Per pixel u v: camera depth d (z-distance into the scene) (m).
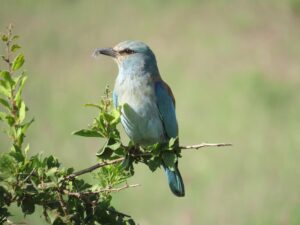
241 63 23.02
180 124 18.77
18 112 6.45
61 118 19.11
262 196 15.56
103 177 6.52
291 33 25.41
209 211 15.20
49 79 22.22
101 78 22.16
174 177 8.19
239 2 27.52
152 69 8.47
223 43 24.59
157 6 27.58
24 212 5.94
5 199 5.86
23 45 24.95
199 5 27.48
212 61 23.22
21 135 6.41
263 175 16.36
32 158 5.99
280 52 23.84
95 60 23.52
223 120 18.88
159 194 15.64
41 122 18.94
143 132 8.27
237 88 20.78
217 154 17.34
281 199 15.41
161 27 26.20
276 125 18.56
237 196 15.58
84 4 28.14
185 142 17.89
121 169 6.42
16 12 27.64
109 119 6.29
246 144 17.66
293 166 16.64
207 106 19.81
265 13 26.69
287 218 14.80
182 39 25.14
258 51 23.89
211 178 16.33
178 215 15.21
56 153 17.23
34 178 5.97
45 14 27.50
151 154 6.43
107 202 6.22
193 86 21.20
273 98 20.22
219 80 21.61
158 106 8.31
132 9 27.64
